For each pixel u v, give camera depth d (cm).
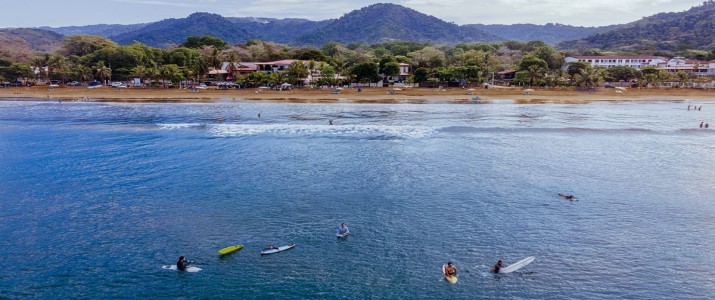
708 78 18625
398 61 19662
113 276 2892
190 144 6831
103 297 2662
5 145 6806
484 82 17200
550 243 3319
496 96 13850
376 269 2962
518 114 10144
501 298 2647
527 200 4253
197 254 3180
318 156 6031
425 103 12319
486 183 4791
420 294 2689
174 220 3778
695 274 2892
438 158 5919
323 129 8119
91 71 17250
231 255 3161
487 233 3494
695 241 3359
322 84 15662
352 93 14138
